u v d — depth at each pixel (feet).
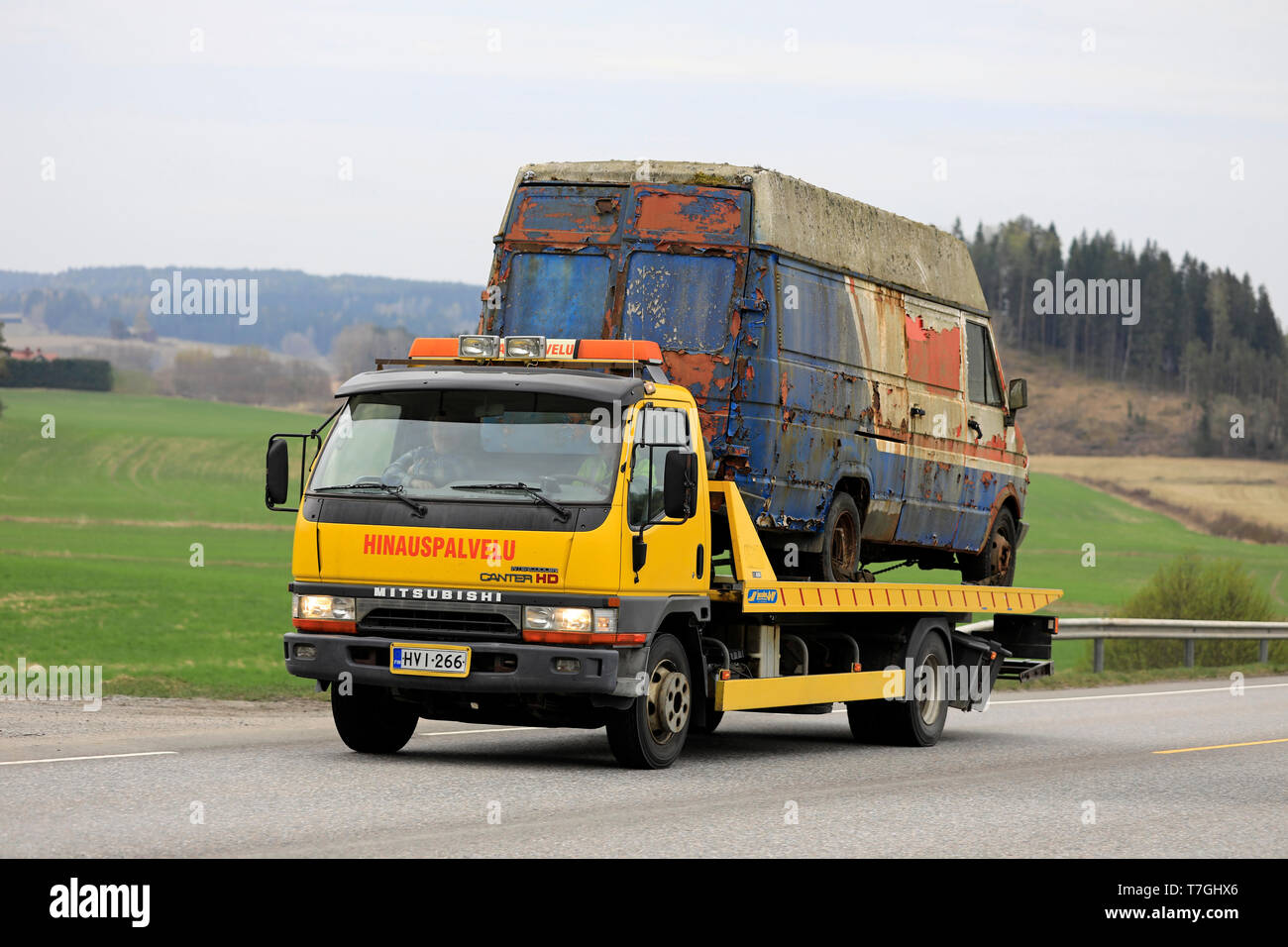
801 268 65.82
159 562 329.93
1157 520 636.48
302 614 56.24
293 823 42.70
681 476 53.88
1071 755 69.10
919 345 77.00
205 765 53.93
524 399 55.72
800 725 85.56
